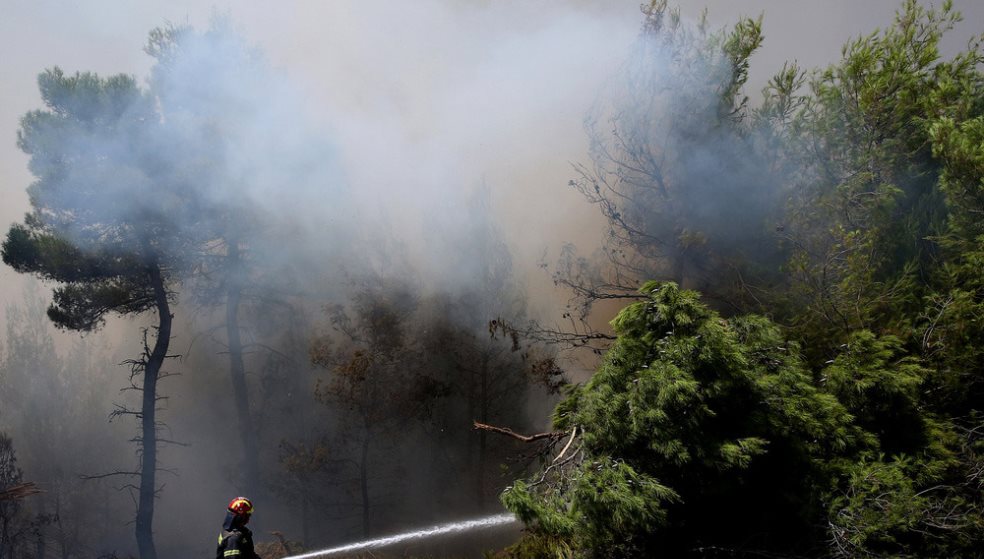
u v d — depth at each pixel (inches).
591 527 242.8
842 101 407.5
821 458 267.9
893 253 351.9
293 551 513.7
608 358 266.1
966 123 300.5
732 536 259.3
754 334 283.7
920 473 262.5
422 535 382.0
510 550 316.2
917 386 294.2
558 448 338.0
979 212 300.0
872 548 247.4
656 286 268.4
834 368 287.4
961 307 291.9
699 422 237.3
